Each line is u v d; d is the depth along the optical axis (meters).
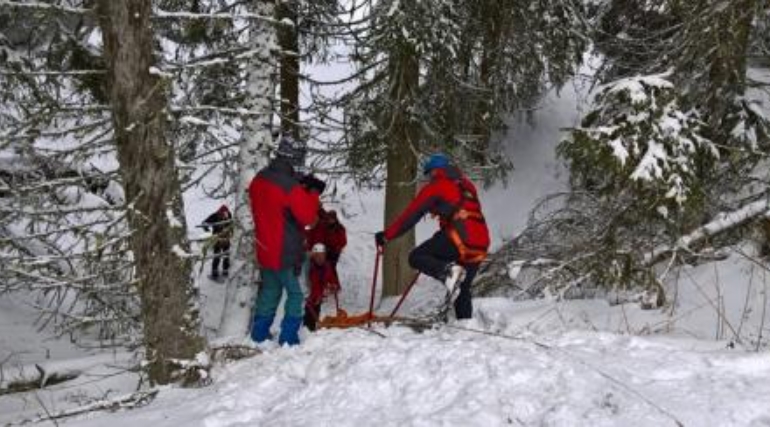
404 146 13.60
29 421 5.78
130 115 5.72
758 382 4.27
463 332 6.04
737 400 4.00
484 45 15.13
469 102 14.37
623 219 8.34
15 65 8.38
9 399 7.40
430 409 4.33
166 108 5.79
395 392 4.62
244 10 10.43
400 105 12.77
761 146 8.69
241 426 4.52
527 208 17.88
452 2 12.81
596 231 9.12
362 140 13.41
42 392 7.51
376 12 12.07
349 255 18.39
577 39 15.69
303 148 6.56
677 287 7.75
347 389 4.69
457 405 4.24
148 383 6.54
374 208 19.97
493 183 17.73
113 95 5.79
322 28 13.22
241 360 6.25
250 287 9.24
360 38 12.70
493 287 10.07
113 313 8.14
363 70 13.04
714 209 8.79
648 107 7.61
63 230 6.93
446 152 13.86
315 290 9.18
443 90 13.20
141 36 5.66
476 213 6.86
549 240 10.59
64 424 5.41
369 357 5.10
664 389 4.25
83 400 6.79
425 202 6.80
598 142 7.66
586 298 8.70
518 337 5.52
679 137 7.59
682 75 8.34
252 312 9.23
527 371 4.50
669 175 7.48
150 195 5.81
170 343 5.93
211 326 13.37
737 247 7.96
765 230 7.69
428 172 6.98
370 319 7.02
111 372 7.86
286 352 6.04
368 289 17.11
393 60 12.41
